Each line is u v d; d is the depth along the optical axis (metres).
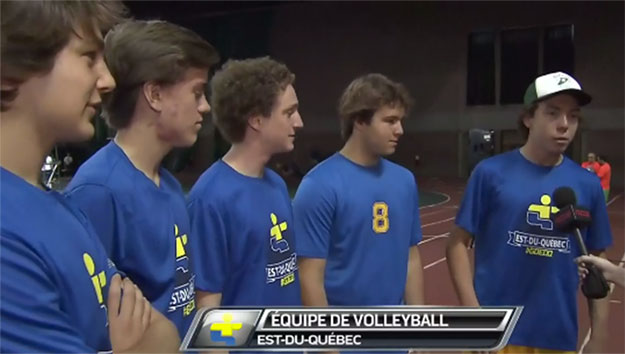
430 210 13.98
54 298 0.67
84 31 0.74
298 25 26.06
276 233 1.74
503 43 22.53
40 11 0.68
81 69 0.74
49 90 0.71
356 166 2.00
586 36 20.86
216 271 1.60
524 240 2.05
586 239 2.11
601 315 2.06
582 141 21.03
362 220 1.94
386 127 1.93
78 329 0.73
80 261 0.76
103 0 0.77
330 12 25.42
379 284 1.97
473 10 23.00
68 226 0.77
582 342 3.95
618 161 20.53
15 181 0.71
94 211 1.15
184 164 24.83
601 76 20.66
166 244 1.31
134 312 0.88
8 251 0.64
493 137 23.05
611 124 20.53
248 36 27.05
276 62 1.78
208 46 1.34
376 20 24.70
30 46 0.68
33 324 0.63
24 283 0.64
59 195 0.83
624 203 15.66
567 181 2.04
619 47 20.28
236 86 1.69
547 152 2.03
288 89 1.74
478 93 23.23
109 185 1.20
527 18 21.95
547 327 2.04
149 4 26.14
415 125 24.56
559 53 21.50
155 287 1.27
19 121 0.71
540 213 2.03
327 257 1.96
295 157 26.55
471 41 23.20
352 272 1.94
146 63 1.25
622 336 4.32
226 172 1.69
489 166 2.12
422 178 24.00
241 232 1.63
